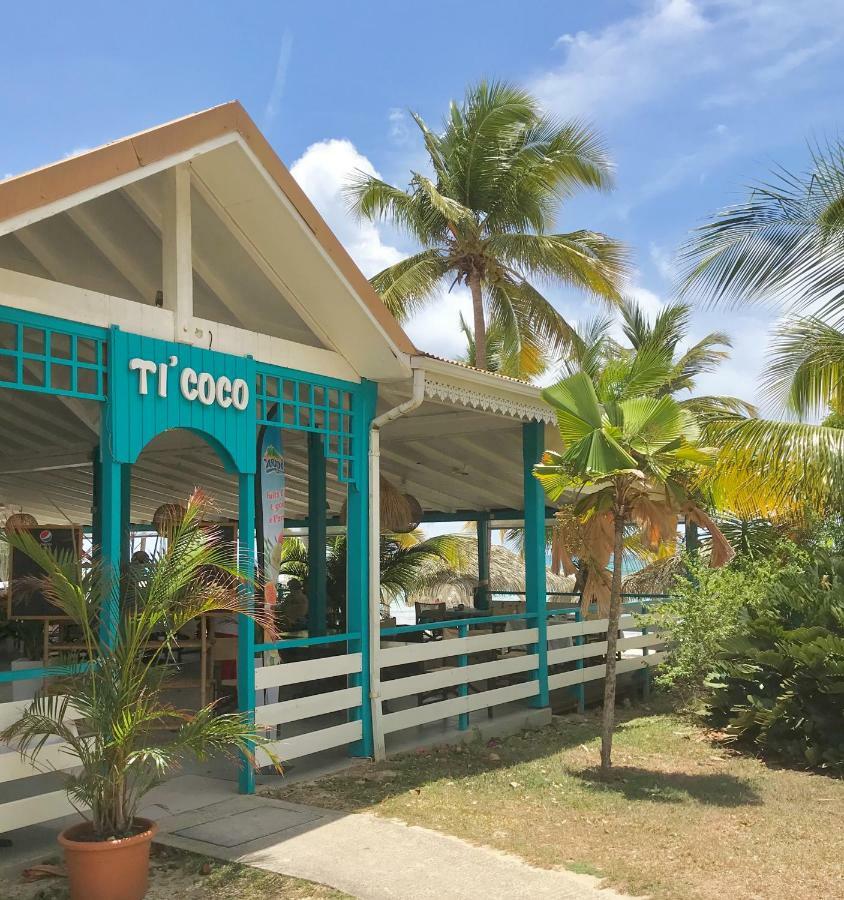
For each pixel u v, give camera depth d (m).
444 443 12.15
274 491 8.57
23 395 10.08
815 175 11.38
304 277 7.92
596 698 12.14
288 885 5.30
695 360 23.33
